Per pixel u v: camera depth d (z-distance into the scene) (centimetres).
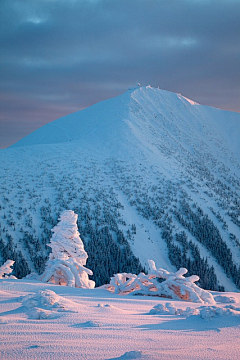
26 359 371
